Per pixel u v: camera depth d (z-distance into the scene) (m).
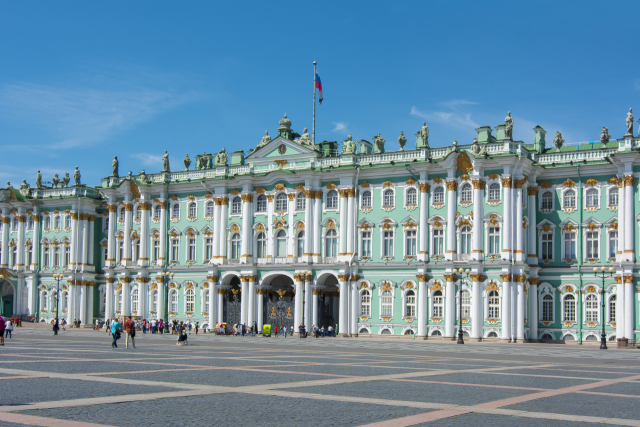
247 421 20.03
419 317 85.06
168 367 35.78
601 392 27.53
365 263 89.38
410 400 24.41
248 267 95.06
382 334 87.75
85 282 111.12
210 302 97.69
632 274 77.00
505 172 81.62
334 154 96.69
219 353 49.81
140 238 105.19
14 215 118.75
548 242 84.69
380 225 89.25
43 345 57.19
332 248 92.19
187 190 103.25
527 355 54.66
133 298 105.31
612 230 80.94
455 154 83.81
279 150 96.81
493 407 23.06
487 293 81.81
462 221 84.12
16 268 117.00
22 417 19.92
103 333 93.12
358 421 20.19
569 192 83.94
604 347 69.50
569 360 48.47
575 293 82.00
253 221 97.25
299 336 89.44
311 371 34.84
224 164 100.19
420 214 86.44
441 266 84.44
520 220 81.38
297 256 93.88
